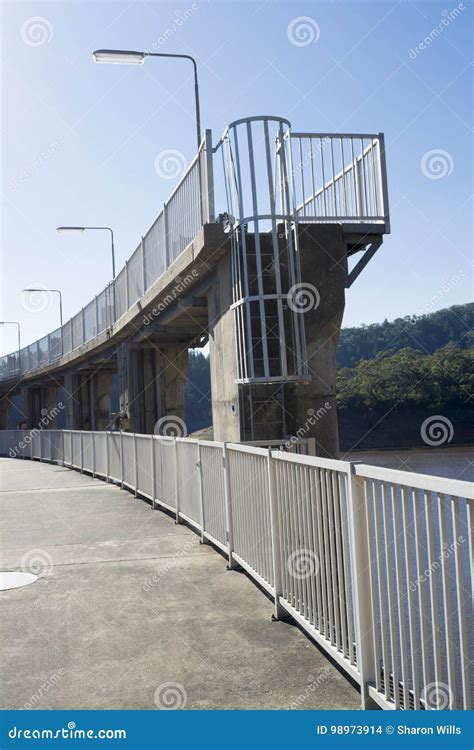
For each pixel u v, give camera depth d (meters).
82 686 4.19
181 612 5.64
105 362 26.25
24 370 41.09
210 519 8.09
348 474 3.71
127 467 14.54
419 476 2.84
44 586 6.62
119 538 8.98
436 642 2.81
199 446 8.56
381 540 3.38
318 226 8.98
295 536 5.01
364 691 3.61
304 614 4.80
